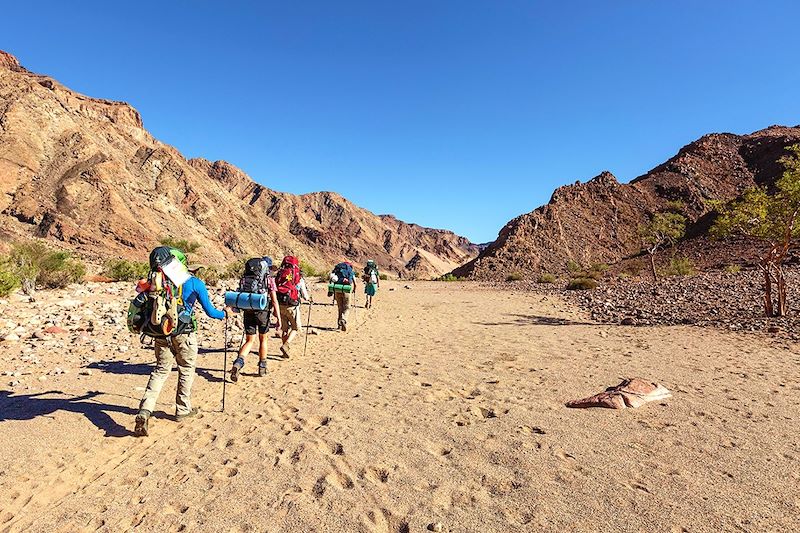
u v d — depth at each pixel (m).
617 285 28.06
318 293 22.69
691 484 3.45
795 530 2.83
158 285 4.59
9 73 129.62
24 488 3.52
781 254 12.36
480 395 5.89
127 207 114.19
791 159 12.16
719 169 92.19
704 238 54.41
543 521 3.02
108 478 3.72
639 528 2.90
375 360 8.12
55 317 11.56
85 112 161.75
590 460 3.90
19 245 19.64
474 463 3.91
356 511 3.20
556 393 5.93
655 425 4.70
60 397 5.54
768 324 11.20
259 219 190.88
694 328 11.29
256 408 5.45
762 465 3.74
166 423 4.92
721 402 5.45
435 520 3.07
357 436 4.54
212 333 10.51
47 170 111.62
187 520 3.12
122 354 8.08
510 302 20.58
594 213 83.19
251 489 3.52
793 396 5.68
